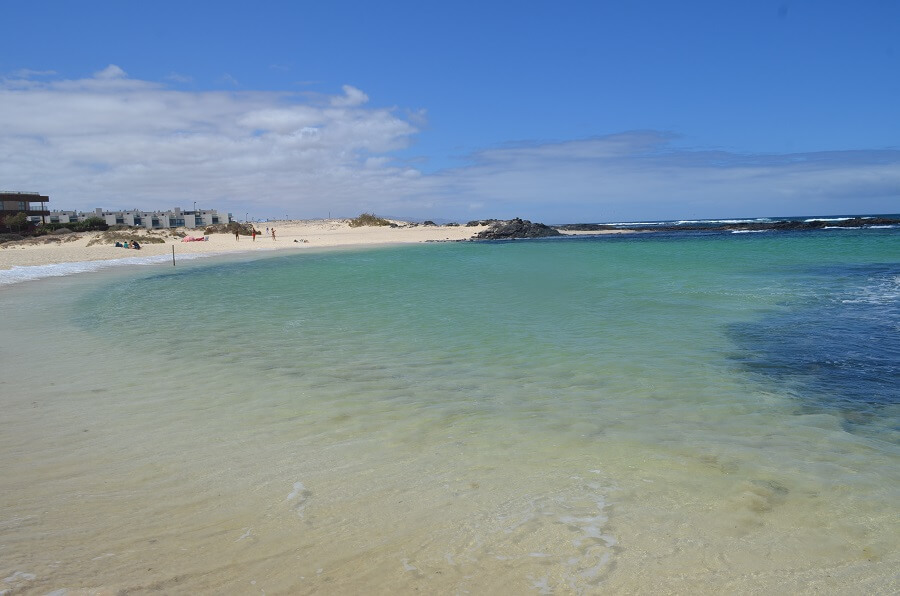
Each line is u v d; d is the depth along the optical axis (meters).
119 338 11.07
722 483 4.64
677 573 3.43
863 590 3.26
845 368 8.29
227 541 3.78
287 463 5.10
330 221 123.75
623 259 31.41
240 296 17.81
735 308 13.73
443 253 41.50
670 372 8.16
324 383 7.78
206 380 7.96
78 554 3.57
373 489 4.57
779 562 3.54
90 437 5.76
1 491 4.53
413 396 7.14
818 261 27.72
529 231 70.38
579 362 8.80
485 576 3.39
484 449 5.40
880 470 4.88
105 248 45.16
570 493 4.48
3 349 10.09
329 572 3.42
